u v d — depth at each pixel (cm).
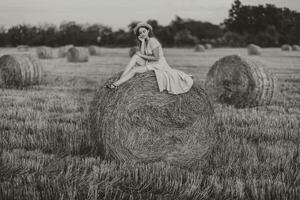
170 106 606
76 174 519
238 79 1118
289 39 4228
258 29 4612
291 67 2205
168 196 473
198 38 5441
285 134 746
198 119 616
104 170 530
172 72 605
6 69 1412
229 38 5078
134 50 3098
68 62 2591
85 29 4478
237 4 3266
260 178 526
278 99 1186
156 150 605
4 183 487
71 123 804
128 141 594
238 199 471
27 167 542
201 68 2173
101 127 601
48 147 644
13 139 670
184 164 612
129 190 488
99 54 3519
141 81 596
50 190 467
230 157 607
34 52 3303
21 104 1014
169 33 5478
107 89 621
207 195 476
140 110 597
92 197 454
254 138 732
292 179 524
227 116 903
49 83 1490
